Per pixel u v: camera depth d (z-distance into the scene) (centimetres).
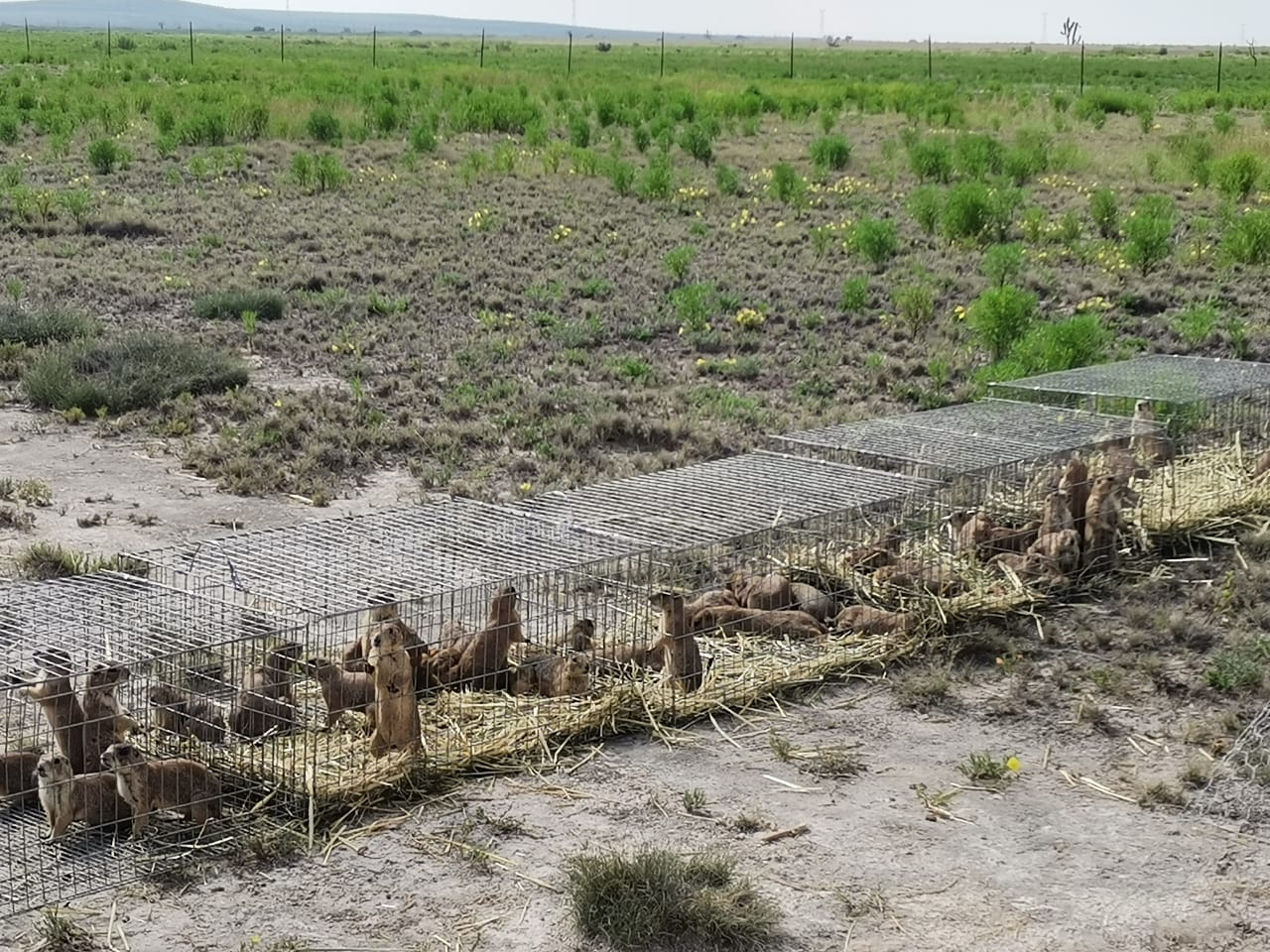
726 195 3500
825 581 1078
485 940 645
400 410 1692
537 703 870
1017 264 2458
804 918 665
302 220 3047
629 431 1609
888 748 852
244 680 822
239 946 634
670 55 14775
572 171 3866
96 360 1811
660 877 664
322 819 749
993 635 1008
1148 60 13912
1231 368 1611
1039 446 1230
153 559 948
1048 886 698
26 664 779
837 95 6309
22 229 2880
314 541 982
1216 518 1255
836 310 2311
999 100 6391
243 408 1659
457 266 2616
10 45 11412
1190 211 3362
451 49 15688
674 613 902
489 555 945
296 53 11856
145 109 5125
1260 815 768
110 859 703
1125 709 907
